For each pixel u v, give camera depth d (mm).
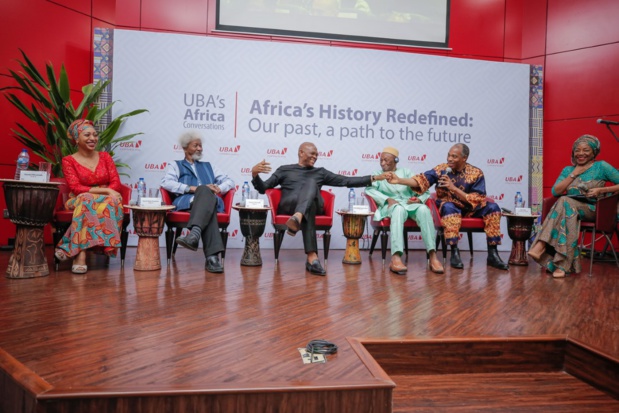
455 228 4109
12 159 4777
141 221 3510
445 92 5613
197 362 1646
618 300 2822
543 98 5961
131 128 5074
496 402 1820
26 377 1464
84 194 3348
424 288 3111
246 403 1449
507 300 2783
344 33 5844
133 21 5512
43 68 4938
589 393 1927
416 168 5566
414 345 1996
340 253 5031
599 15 5574
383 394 1527
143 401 1397
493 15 6062
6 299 2479
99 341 1831
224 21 5652
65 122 4484
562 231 3680
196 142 4180
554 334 2152
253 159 5285
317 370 1611
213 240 3588
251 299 2643
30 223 3076
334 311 2422
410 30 5969
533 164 5812
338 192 5422
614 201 3809
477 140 5672
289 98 5340
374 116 5484
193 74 5180
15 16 4738
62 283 2945
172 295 2682
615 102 5441
